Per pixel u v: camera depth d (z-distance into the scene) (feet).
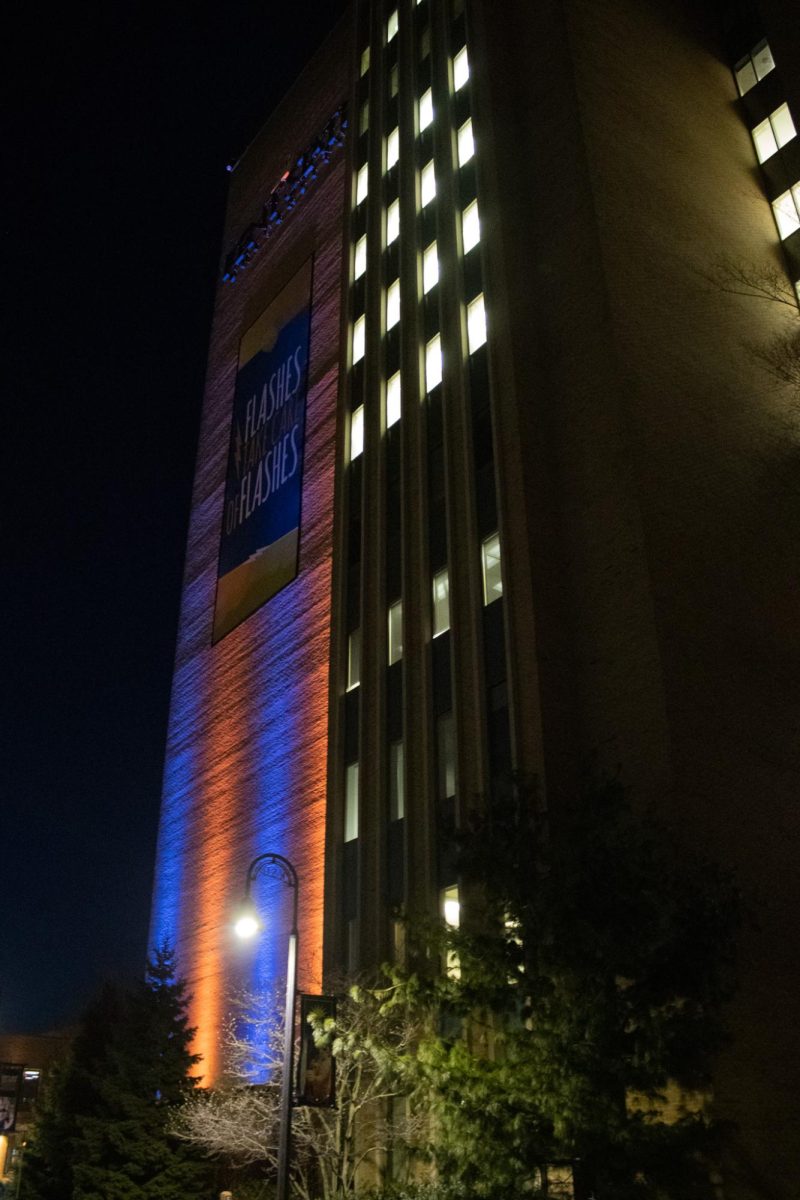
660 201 100.58
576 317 90.33
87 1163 91.30
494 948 51.31
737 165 114.83
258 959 107.96
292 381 142.41
